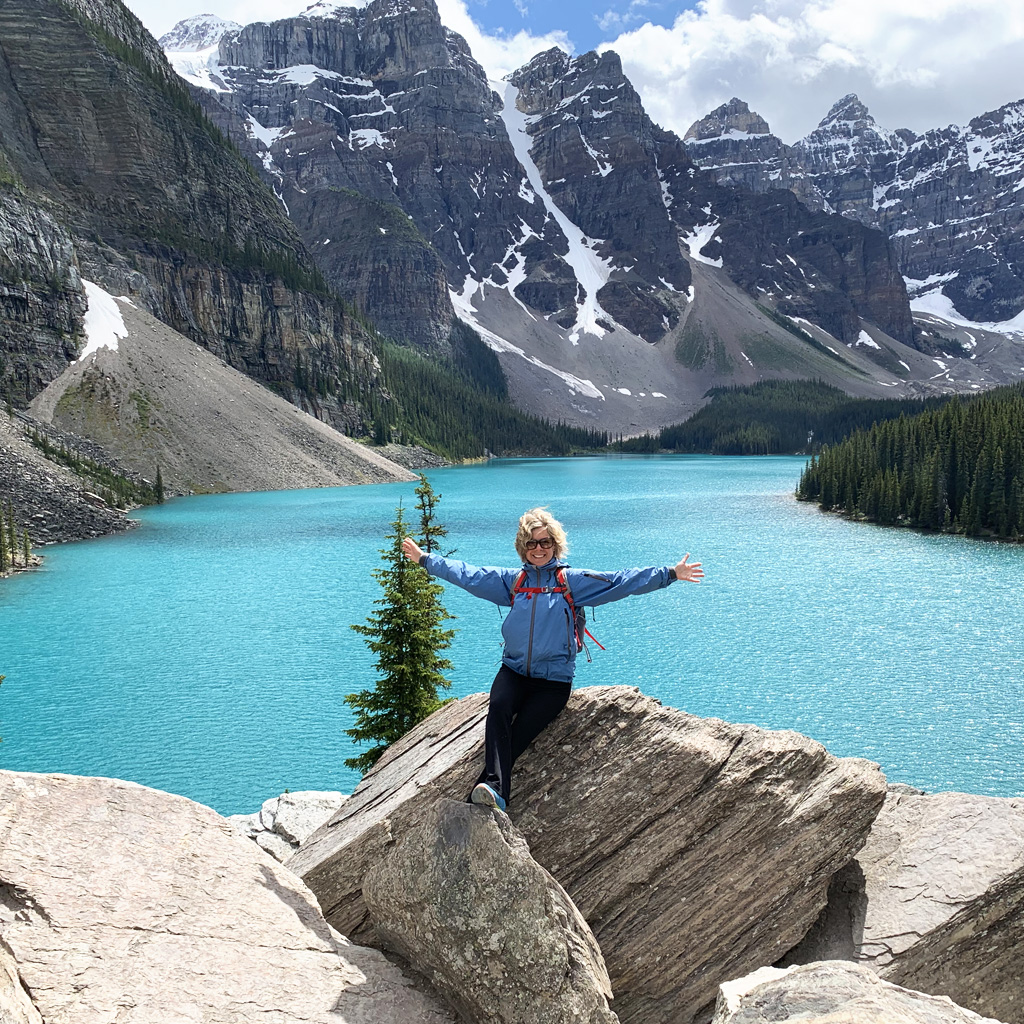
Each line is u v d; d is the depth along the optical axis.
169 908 5.80
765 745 7.39
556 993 5.55
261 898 6.28
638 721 7.36
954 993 6.85
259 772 28.19
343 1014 5.52
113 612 53.41
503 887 5.76
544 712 6.60
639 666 42.16
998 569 72.00
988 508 96.88
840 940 7.23
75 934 5.30
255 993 5.40
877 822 8.38
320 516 105.38
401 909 6.08
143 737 31.53
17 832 5.80
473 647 46.22
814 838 7.04
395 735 22.67
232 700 36.06
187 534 88.94
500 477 192.75
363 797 8.33
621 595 6.61
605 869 7.03
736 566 73.44
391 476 169.38
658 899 7.02
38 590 60.47
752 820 7.09
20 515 82.12
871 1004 4.96
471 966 5.68
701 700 36.84
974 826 7.80
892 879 7.58
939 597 59.56
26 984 4.86
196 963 5.46
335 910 7.16
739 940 7.00
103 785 6.51
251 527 94.62
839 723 33.84
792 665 42.22
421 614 22.95
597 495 142.50
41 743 30.86
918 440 124.25
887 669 41.53
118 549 78.75
